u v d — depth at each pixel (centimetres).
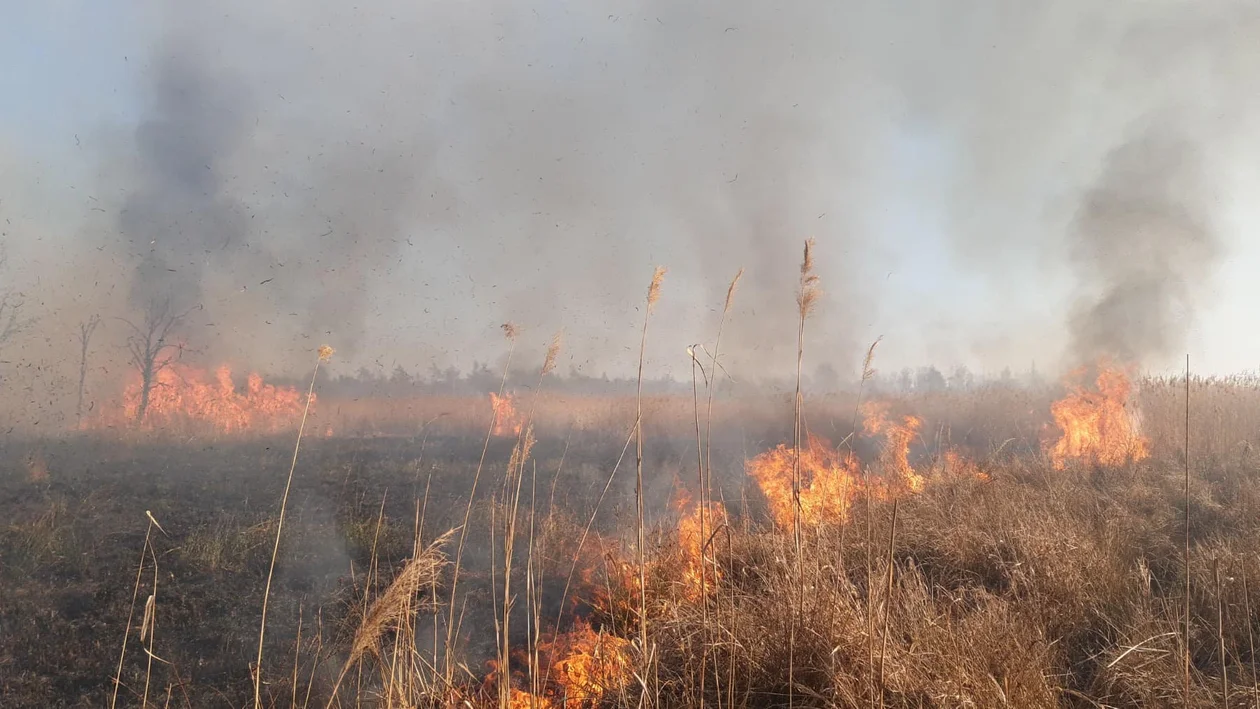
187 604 578
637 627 425
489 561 682
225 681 452
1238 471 866
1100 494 792
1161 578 549
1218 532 624
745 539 539
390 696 316
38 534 722
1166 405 1227
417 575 281
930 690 321
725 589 438
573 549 687
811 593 384
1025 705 321
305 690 426
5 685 443
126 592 600
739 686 352
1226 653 407
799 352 413
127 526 802
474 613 553
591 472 1215
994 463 949
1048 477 845
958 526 602
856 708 315
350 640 493
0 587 597
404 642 340
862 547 524
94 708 421
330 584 627
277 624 540
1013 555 543
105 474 1131
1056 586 493
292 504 930
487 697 376
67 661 479
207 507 911
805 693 341
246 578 642
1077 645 435
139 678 457
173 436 1559
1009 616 427
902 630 386
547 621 536
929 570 561
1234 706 340
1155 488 807
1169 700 352
